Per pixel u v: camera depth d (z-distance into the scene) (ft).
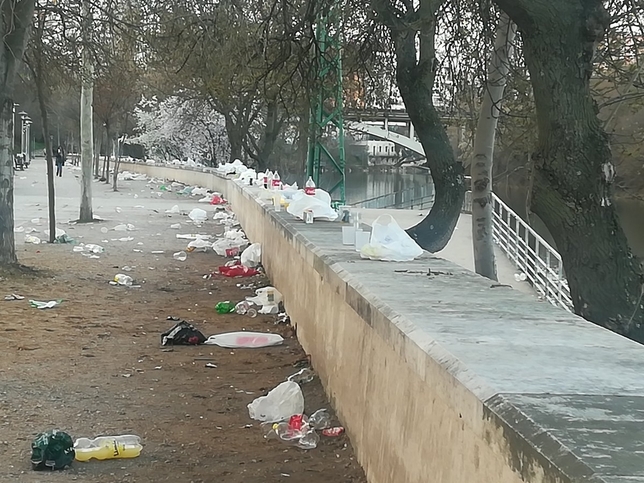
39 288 43.70
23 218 83.30
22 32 46.39
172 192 137.08
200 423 23.06
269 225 47.75
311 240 29.84
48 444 19.33
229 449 20.81
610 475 6.90
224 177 117.29
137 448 20.43
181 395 25.75
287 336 33.81
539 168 25.29
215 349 31.96
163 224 82.94
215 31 49.03
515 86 42.86
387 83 49.98
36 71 62.64
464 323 13.80
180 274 51.55
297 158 135.23
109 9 59.47
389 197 125.49
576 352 11.61
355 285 19.22
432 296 16.83
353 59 48.21
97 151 183.83
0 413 23.48
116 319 37.24
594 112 24.95
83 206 81.87
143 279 49.08
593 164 24.68
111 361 29.89
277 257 42.19
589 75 24.89
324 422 22.44
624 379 10.11
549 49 24.52
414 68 44.50
